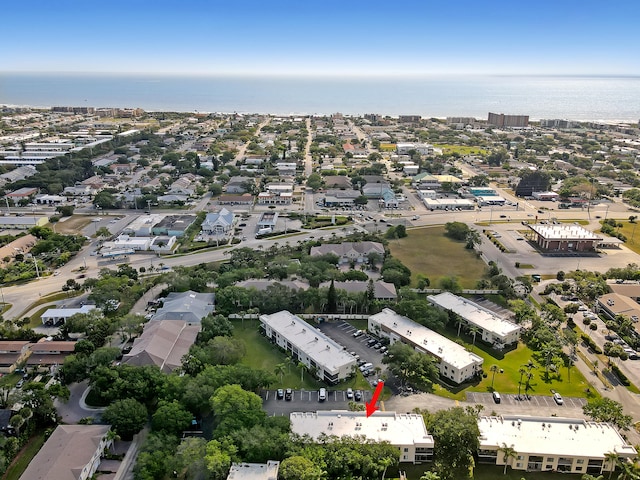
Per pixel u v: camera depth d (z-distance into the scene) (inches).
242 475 4087.1
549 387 5733.3
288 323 6673.2
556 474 4532.5
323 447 4355.3
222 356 5693.9
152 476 4111.7
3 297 7780.5
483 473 4517.7
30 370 5816.9
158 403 4896.7
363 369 5964.6
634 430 5004.9
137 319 6471.5
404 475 4451.3
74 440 4392.2
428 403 5398.6
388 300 7504.9
